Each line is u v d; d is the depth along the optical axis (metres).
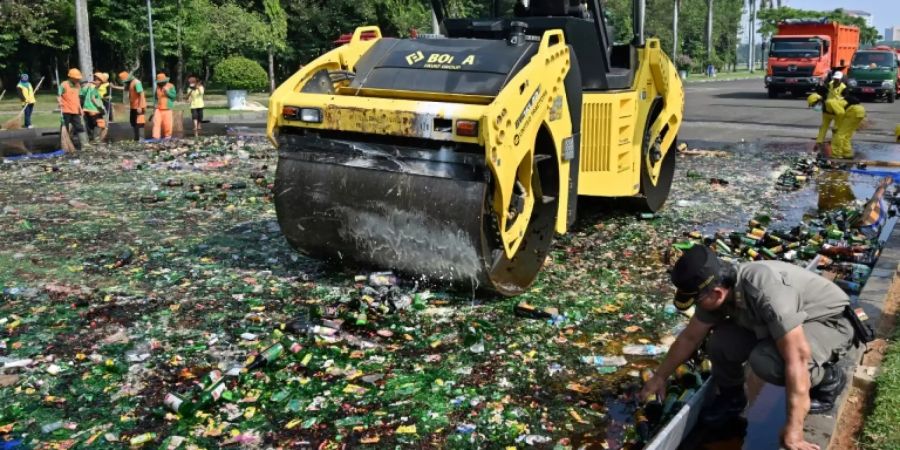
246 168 12.35
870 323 5.26
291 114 5.75
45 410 4.19
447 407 4.23
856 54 30.00
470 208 5.30
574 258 7.10
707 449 3.86
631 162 7.96
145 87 38.53
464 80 5.55
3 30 30.80
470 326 5.30
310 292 6.02
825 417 3.93
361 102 5.50
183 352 4.92
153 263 6.83
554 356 4.93
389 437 3.93
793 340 3.47
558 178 6.21
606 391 4.48
